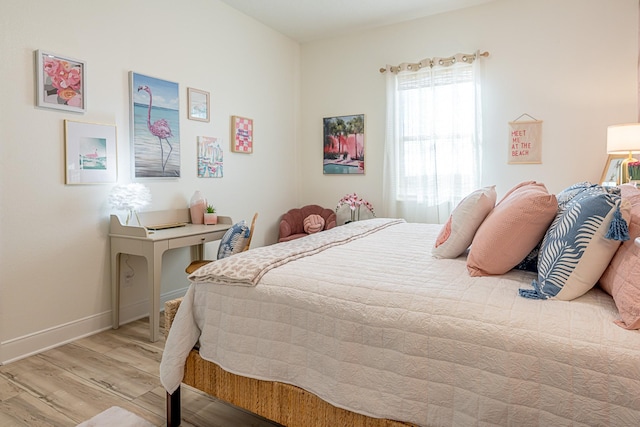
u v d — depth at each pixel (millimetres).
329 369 1297
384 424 1201
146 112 3008
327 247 2014
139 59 2965
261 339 1438
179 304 1725
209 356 1552
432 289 1289
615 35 3297
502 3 3689
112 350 2428
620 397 897
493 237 1412
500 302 1165
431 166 4027
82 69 2586
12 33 2260
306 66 4797
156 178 3123
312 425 1344
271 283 1472
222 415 1739
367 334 1235
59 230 2510
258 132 4219
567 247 1178
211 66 3607
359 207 4445
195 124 3459
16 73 2279
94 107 2676
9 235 2275
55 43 2453
